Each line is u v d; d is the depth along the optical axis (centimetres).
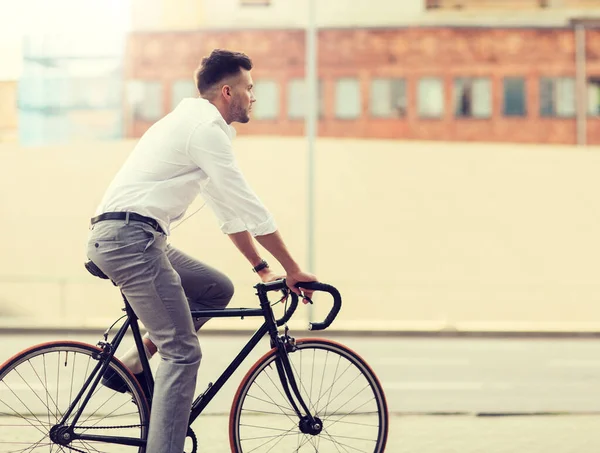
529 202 2136
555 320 2084
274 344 389
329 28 3394
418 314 2075
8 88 2542
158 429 360
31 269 2041
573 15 3422
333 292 374
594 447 522
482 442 535
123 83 2970
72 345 370
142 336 384
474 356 1167
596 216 2134
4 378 365
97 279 1958
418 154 2134
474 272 2119
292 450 394
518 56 3412
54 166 2075
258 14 3362
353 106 3397
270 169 2139
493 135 3412
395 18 3397
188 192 366
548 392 822
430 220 2123
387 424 401
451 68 3416
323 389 399
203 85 376
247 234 393
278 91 3356
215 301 387
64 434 368
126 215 356
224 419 598
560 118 3412
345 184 2134
